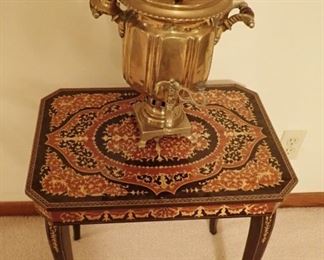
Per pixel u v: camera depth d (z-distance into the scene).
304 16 1.07
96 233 1.43
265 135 0.97
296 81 1.22
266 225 0.90
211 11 0.73
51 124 0.96
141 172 0.86
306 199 1.56
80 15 1.03
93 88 1.08
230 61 1.15
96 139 0.93
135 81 0.84
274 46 1.13
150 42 0.76
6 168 1.35
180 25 0.74
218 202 0.82
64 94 1.05
